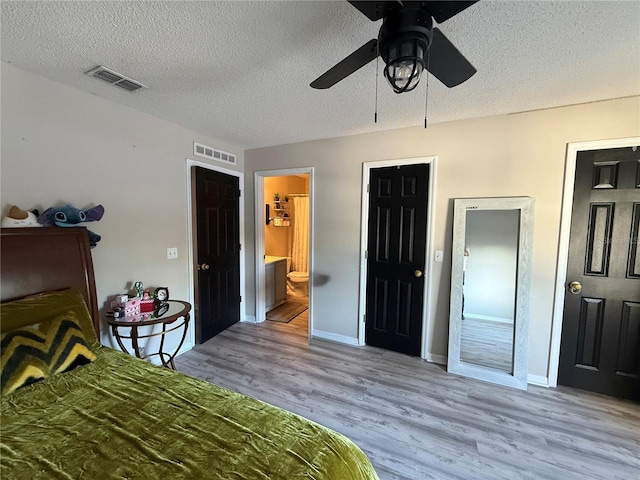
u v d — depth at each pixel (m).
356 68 1.29
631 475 1.58
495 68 1.74
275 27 1.40
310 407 2.13
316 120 2.65
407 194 2.88
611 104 2.17
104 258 2.26
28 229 1.74
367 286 3.15
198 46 1.56
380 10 1.01
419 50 1.05
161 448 1.06
